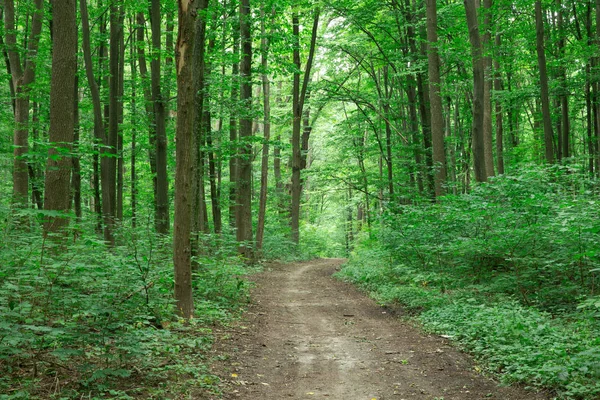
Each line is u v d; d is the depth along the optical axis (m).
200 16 9.78
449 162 25.44
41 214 5.24
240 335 8.24
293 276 20.36
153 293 7.52
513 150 23.53
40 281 5.44
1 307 4.70
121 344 5.19
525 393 5.30
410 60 21.28
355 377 6.22
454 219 11.82
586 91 19.64
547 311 8.94
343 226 51.28
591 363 5.37
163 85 14.76
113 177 16.70
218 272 11.27
